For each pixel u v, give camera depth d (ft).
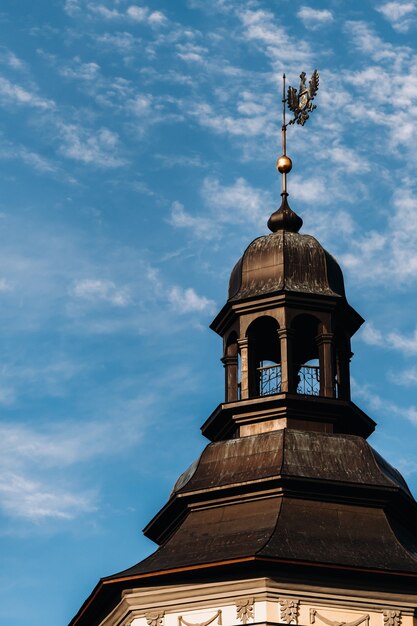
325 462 203.41
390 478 204.13
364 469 203.51
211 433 213.46
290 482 200.34
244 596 192.24
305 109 226.17
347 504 201.26
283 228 221.46
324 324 213.46
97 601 200.95
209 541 198.59
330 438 206.18
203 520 202.18
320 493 200.95
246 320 213.87
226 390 214.69
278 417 208.13
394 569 193.26
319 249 217.77
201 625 192.75
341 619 191.93
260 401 208.64
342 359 216.33
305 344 218.59
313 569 192.34
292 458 203.21
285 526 197.16
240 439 207.10
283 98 228.43
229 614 192.34
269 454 204.03
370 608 192.85
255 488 201.26
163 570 194.80
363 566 192.85
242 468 203.82
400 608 193.26
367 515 200.95
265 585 191.83
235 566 192.54
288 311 212.84
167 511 206.59
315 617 191.52
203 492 202.69
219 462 205.67
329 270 216.54
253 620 191.01
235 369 215.51
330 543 196.24
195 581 194.70
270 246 217.36
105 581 197.88
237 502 201.98
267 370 213.87
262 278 215.51
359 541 197.47
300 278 215.10
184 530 201.77
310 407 208.44
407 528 205.67
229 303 215.10
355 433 212.02
